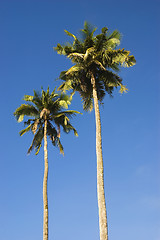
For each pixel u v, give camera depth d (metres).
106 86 27.94
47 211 28.45
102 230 20.67
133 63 26.30
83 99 28.58
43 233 27.50
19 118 32.47
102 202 21.61
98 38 26.55
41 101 33.19
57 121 33.28
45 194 29.22
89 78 27.84
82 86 27.12
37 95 33.16
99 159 23.19
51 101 32.97
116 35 26.41
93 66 27.22
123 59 25.97
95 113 25.38
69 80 26.91
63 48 27.14
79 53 27.14
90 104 28.66
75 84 28.05
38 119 32.44
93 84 26.61
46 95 33.16
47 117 33.00
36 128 31.75
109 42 26.44
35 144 32.81
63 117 33.09
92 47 26.56
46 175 30.17
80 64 26.95
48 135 33.34
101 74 27.42
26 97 32.91
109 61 26.66
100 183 22.27
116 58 26.23
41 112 31.77
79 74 27.42
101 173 22.66
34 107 32.94
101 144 23.92
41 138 33.12
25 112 32.69
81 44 27.12
